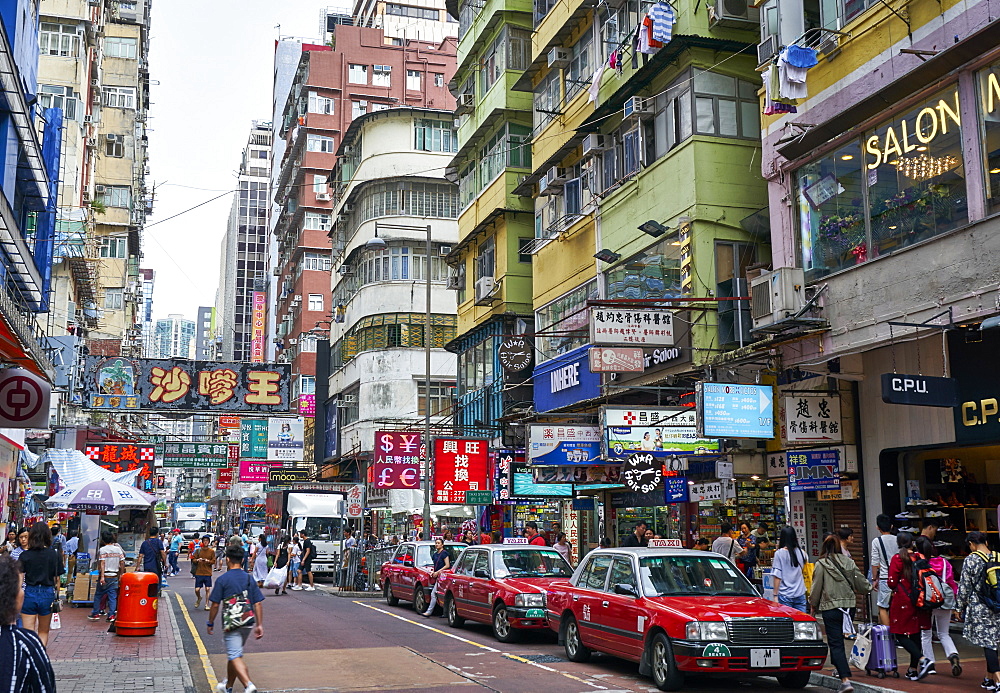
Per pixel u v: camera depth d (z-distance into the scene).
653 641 10.04
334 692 9.70
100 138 48.06
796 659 9.61
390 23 68.19
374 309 41.50
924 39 12.54
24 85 19.17
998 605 8.98
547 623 13.50
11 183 18.08
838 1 14.19
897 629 10.02
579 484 19.95
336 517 33.50
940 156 12.06
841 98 14.04
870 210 13.27
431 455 24.45
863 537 14.48
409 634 14.90
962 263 11.59
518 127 28.48
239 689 9.59
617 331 16.39
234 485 54.88
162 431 69.38
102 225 47.78
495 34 29.41
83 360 35.00
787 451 15.57
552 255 24.81
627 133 20.70
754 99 18.72
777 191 15.39
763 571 15.79
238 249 119.75
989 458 14.00
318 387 50.06
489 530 27.98
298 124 65.06
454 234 42.38
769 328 14.30
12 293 20.17
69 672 10.63
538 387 25.05
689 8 18.52
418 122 43.34
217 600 9.03
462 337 30.75
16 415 11.21
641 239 19.83
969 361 12.59
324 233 61.25
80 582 19.58
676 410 16.83
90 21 36.81
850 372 14.36
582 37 23.52
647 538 17.53
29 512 27.80
